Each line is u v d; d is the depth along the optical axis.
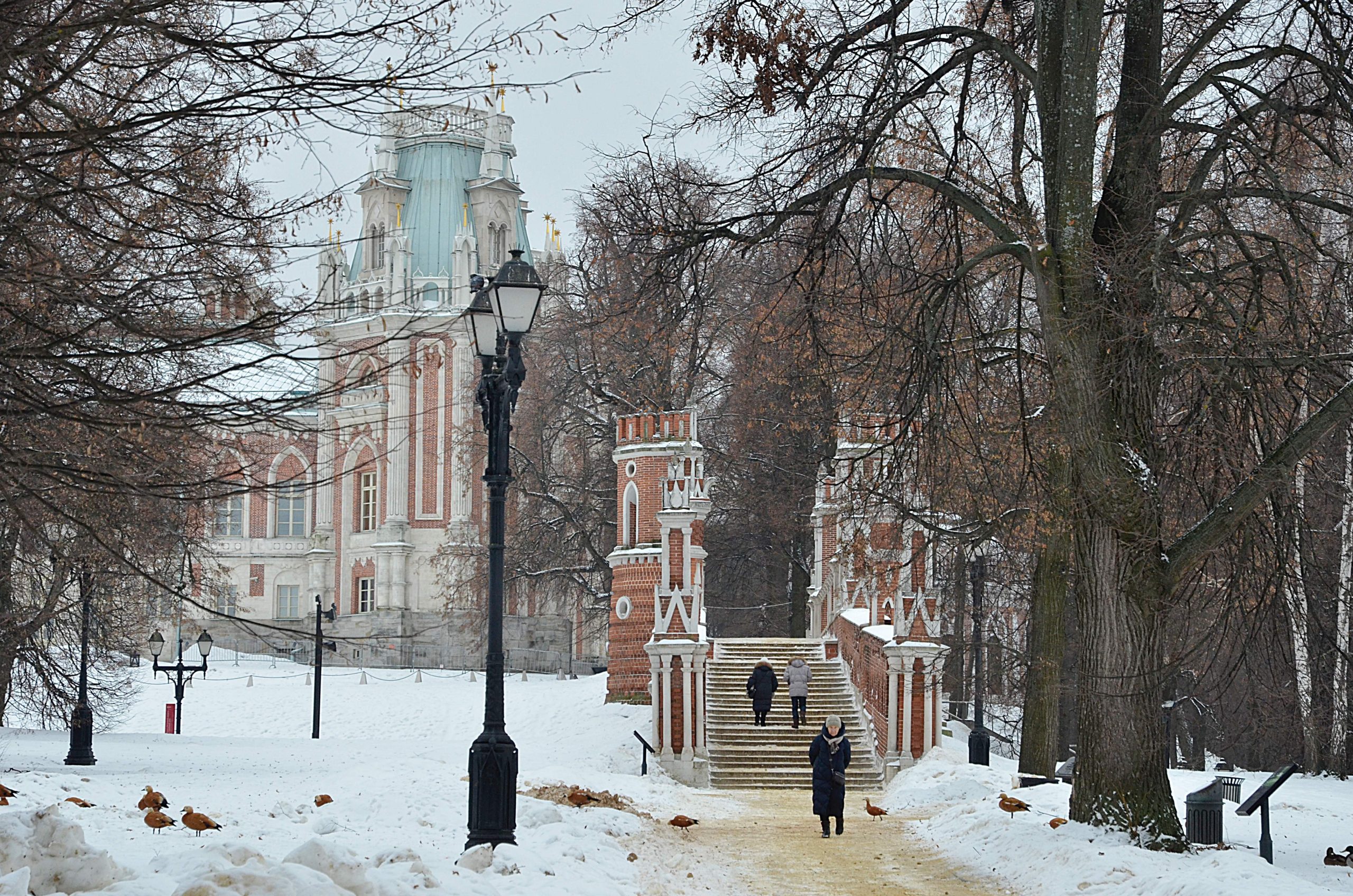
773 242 23.30
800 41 18.06
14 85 10.10
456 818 19.09
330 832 16.91
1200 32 19.31
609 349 53.19
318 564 93.19
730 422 57.50
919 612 33.94
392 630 89.19
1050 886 15.82
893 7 18.91
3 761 29.62
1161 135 18.61
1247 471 17.34
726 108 19.39
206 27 11.43
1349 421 18.41
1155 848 17.58
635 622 46.97
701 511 42.72
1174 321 16.97
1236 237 16.84
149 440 12.19
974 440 20.84
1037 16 19.48
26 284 10.48
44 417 10.98
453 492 89.12
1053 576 27.81
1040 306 18.33
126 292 11.03
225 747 38.25
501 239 93.12
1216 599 20.88
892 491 22.52
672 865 17.55
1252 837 21.56
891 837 21.62
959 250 21.03
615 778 30.78
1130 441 18.20
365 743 41.66
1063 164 18.12
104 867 10.23
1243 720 33.34
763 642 42.56
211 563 38.62
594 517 60.16
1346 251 20.33
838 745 22.06
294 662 87.31
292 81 10.35
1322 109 17.31
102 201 11.21
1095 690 18.16
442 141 93.00
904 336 19.86
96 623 32.25
